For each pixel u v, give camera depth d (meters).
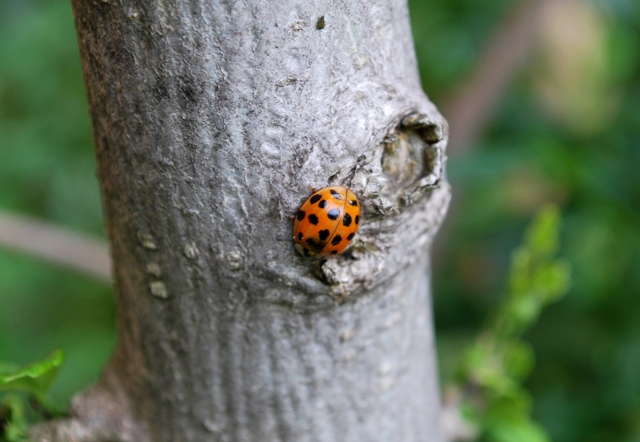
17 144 0.32
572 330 0.30
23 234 0.21
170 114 0.13
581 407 0.28
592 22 0.31
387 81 0.13
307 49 0.12
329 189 0.13
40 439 0.15
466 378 0.18
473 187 0.30
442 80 0.31
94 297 0.34
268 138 0.13
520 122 0.29
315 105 0.13
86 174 0.33
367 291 0.14
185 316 0.14
